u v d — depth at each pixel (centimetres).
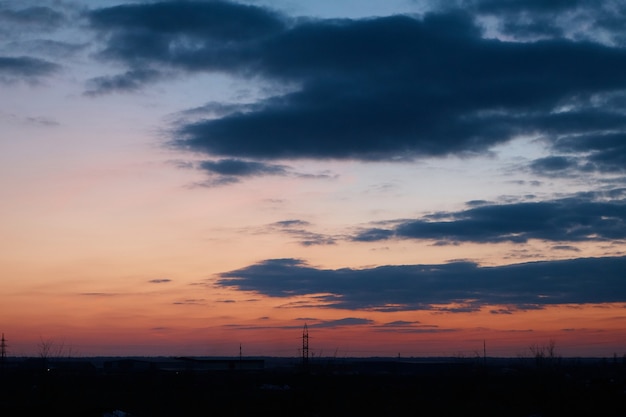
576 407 6362
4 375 10156
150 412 5797
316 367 16112
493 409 6272
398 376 13238
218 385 9350
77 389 7800
